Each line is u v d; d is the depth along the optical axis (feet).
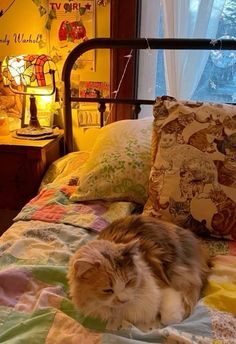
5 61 5.85
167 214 3.84
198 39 5.33
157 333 2.42
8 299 2.78
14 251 3.36
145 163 4.46
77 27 6.25
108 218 4.03
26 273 3.00
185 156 3.91
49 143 5.86
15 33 6.47
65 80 5.83
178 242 3.15
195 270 3.02
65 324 2.49
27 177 5.82
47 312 2.58
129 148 4.57
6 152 5.74
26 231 3.70
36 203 4.36
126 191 4.36
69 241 3.59
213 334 2.45
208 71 6.06
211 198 3.75
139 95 6.48
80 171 5.08
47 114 6.60
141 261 2.81
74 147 6.74
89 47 5.59
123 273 2.59
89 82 6.48
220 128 3.96
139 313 2.62
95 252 2.69
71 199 4.39
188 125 4.03
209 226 3.76
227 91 6.13
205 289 2.97
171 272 2.91
